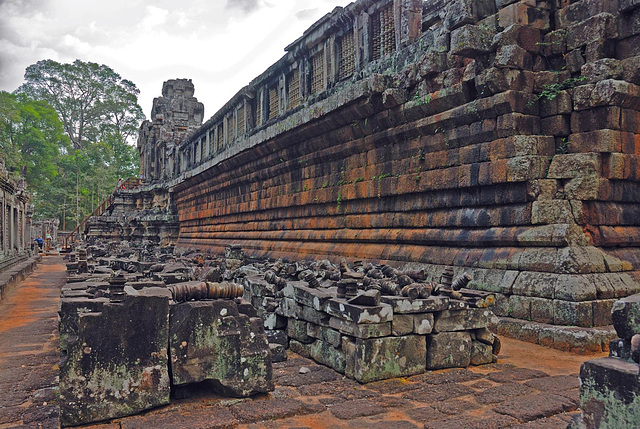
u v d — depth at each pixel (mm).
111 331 4926
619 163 8969
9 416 5008
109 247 32969
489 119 10062
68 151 76812
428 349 6656
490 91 9836
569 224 8766
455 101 10758
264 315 8711
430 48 11703
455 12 10266
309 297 7359
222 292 5699
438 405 5293
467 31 9602
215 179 27125
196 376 5266
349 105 13625
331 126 15016
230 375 5402
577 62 9461
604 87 8797
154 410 5078
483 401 5406
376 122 13242
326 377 6363
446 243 11344
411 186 12289
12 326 10211
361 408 5207
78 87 83000
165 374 5133
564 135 9555
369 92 12531
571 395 5551
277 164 19641
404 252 12453
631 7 8922
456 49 9805
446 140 11180
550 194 9227
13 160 56531
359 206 14742
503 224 9914
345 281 6844
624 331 3193
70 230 75438
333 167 16031
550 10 10039
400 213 12977
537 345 8125
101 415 4812
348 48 15656
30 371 6754
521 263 9164
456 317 6809
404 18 12742
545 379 6188
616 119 8914
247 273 12188
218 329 5402
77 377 4766
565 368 6750
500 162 9758
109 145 78688
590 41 9234
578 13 9602
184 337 5242
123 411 4906
